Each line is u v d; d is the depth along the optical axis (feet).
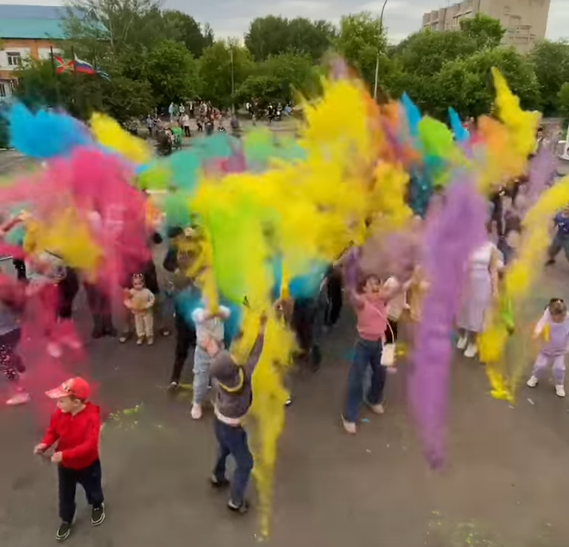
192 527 13.37
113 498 14.20
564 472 15.40
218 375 12.53
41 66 82.94
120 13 127.75
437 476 15.17
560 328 18.48
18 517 13.55
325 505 14.10
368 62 90.12
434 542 13.05
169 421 17.42
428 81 90.22
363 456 15.93
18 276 23.90
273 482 14.83
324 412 18.01
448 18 338.13
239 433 13.06
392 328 19.53
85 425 12.35
